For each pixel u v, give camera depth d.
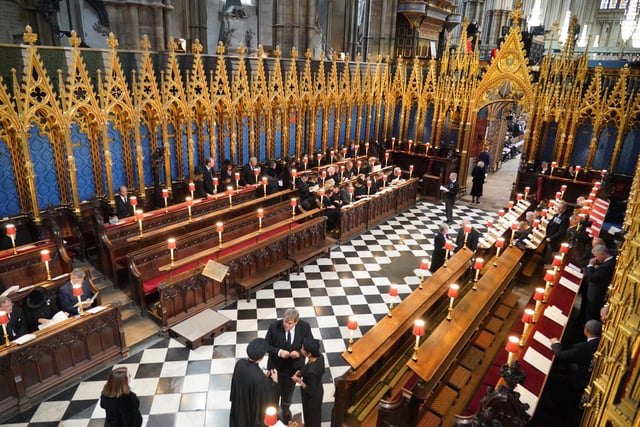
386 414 5.81
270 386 5.31
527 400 5.92
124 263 10.09
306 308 10.52
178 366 8.30
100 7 18.61
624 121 16.59
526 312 6.91
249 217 12.61
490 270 9.62
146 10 15.98
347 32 26.89
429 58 22.58
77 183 12.13
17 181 10.77
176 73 13.42
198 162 15.34
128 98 12.35
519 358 6.78
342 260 13.24
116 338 8.30
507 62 18.50
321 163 19.28
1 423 6.85
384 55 23.62
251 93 15.88
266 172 16.14
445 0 24.69
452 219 16.98
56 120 10.91
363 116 21.69
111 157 12.88
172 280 9.17
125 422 5.30
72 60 11.35
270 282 11.63
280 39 18.72
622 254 3.77
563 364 7.42
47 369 7.40
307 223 12.77
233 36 24.16
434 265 11.64
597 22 41.81
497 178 23.98
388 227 16.22
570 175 18.12
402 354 7.90
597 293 8.23
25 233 11.01
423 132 21.80
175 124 14.19
